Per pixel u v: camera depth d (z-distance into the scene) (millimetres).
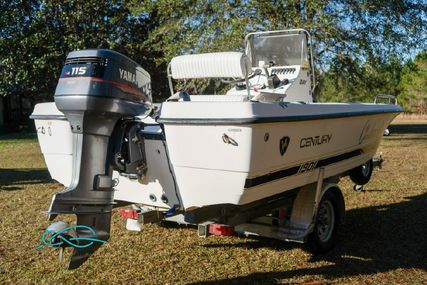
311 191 4434
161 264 4383
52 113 4164
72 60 3404
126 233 5305
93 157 3391
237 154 3264
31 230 5379
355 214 6164
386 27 14906
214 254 4664
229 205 3639
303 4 14164
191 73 4445
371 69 15312
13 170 10078
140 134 3604
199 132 3324
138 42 17250
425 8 15555
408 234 5293
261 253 4699
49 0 16047
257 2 13945
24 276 4074
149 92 3762
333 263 4430
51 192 7531
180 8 15336
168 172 3641
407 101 41125
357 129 5031
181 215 4484
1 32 16672
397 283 3957
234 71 4184
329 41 14469
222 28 14398
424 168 10016
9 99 23062
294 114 3641
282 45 5832
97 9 16625
